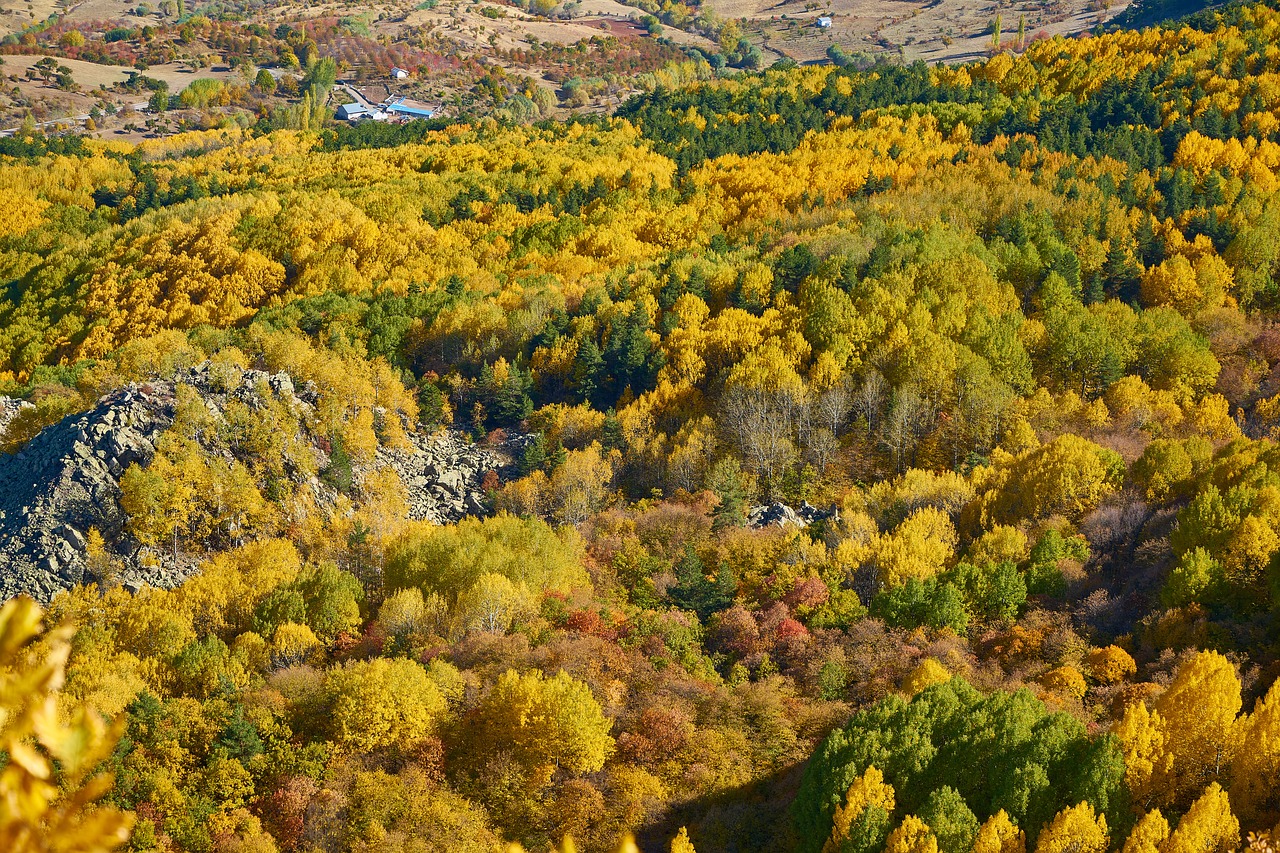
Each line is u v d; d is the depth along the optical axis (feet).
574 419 571.28
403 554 444.96
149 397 504.84
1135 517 435.94
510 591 396.37
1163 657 346.13
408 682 343.26
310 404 548.31
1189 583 365.20
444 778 329.31
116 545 447.83
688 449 526.98
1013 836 255.70
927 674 336.29
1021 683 340.59
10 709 24.90
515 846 31.24
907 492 481.46
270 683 358.84
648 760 333.42
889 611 397.39
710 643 401.08
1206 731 276.62
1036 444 521.65
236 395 516.32
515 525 458.09
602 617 401.08
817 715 344.08
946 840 258.57
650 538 470.39
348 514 496.23
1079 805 250.57
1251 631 347.77
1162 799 272.10
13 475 483.51
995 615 398.83
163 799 304.71
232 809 310.65
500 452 568.00
